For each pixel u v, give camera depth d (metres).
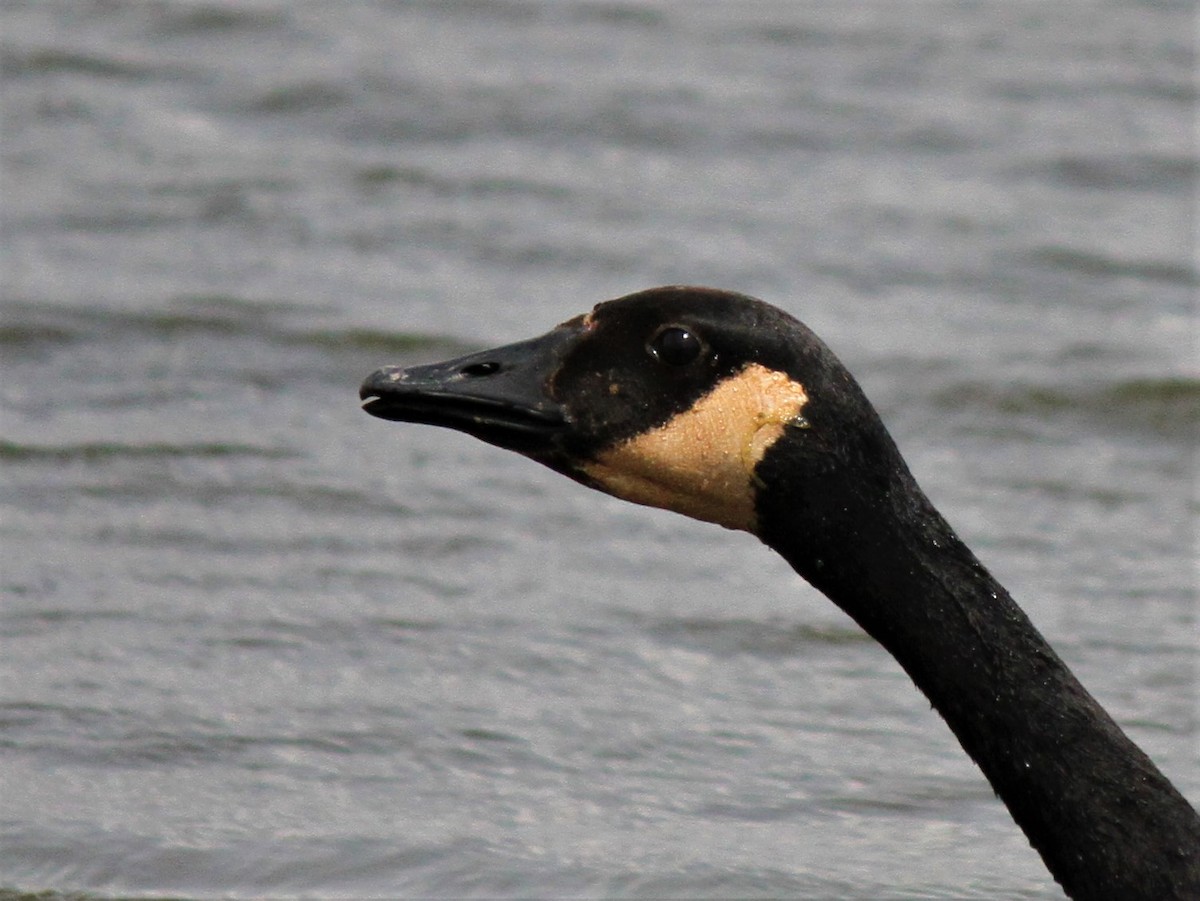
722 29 24.36
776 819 10.09
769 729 11.05
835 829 10.04
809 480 7.25
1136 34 24.84
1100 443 15.10
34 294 16.30
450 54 22.78
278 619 11.95
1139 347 16.48
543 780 10.35
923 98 22.30
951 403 15.49
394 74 21.91
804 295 17.20
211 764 10.33
